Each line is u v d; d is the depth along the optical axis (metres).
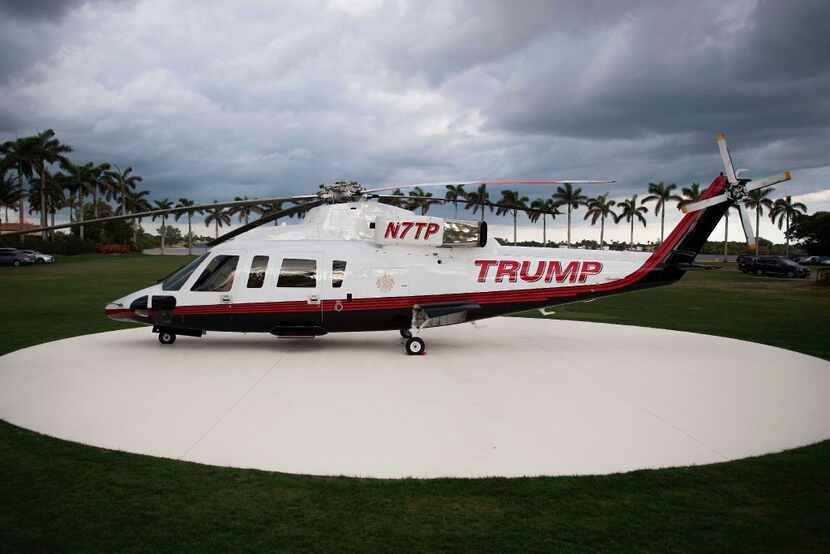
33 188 71.12
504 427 6.47
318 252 11.11
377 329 11.25
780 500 4.61
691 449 5.81
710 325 15.69
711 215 11.49
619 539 3.96
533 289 11.45
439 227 11.26
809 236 69.62
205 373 9.00
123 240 89.44
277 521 4.16
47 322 14.89
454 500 4.56
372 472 5.13
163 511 4.29
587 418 6.85
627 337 13.24
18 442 5.75
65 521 4.11
